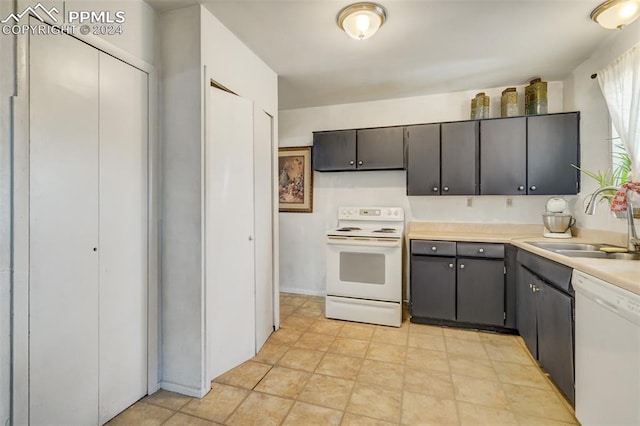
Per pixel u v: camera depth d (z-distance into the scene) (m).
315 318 3.13
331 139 3.43
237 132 2.21
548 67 2.68
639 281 1.20
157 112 1.91
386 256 2.95
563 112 2.78
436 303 2.90
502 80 2.96
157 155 1.91
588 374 1.47
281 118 3.93
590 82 2.53
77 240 1.50
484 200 3.24
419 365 2.22
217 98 2.05
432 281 2.90
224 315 2.12
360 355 2.37
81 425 1.52
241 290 2.25
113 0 1.64
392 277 2.94
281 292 4.00
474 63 2.60
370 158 3.28
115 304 1.69
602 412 1.36
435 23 2.01
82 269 1.52
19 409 1.29
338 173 3.75
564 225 2.68
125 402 1.74
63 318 1.45
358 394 1.88
